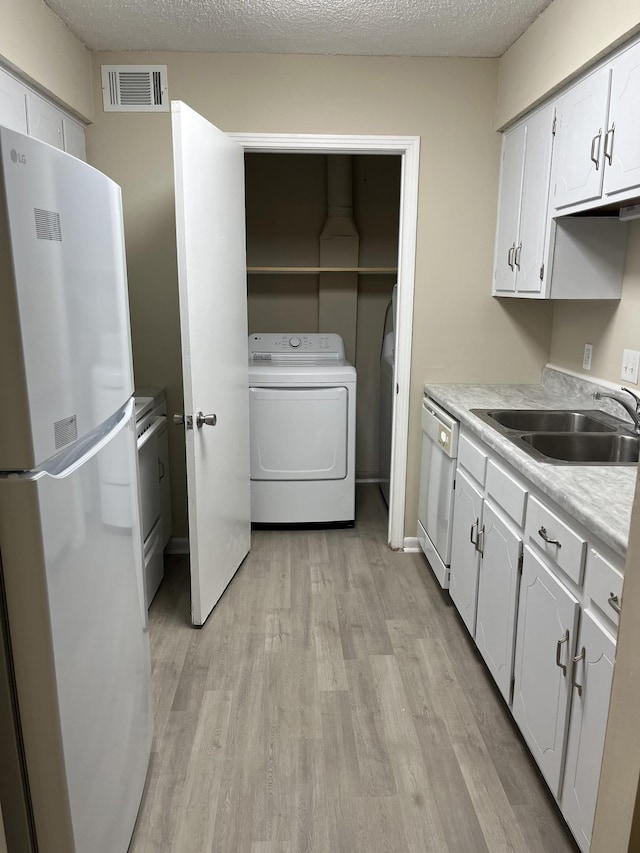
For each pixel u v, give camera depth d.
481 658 2.41
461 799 1.74
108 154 2.93
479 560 2.26
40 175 0.99
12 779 1.08
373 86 2.90
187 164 2.27
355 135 2.94
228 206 2.72
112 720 1.35
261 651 2.44
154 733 1.99
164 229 3.01
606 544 1.33
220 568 2.81
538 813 1.70
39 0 2.25
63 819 1.10
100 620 1.27
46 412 1.02
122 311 1.49
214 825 1.66
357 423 4.45
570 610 1.49
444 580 2.74
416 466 3.31
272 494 3.57
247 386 3.10
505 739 1.98
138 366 3.15
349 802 1.73
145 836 1.63
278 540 3.49
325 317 4.20
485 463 2.20
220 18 2.47
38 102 2.34
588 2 1.99
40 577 1.00
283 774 1.83
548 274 2.42
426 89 2.92
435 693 2.20
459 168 3.00
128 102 2.88
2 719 1.06
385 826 1.66
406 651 2.45
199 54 2.84
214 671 2.31
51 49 2.38
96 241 1.27
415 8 2.38
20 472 0.99
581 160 2.12
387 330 4.24
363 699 2.16
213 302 2.57
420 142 2.96
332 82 2.89
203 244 2.44
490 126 2.97
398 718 2.07
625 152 1.84
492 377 3.22
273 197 4.09
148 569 2.72
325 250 4.09
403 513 3.35
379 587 2.96
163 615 2.72
